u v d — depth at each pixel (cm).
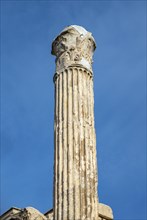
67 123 1995
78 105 2034
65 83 2095
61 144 1964
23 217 2722
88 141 1975
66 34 2216
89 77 2145
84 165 1914
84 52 2184
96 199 1886
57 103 2081
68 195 1850
